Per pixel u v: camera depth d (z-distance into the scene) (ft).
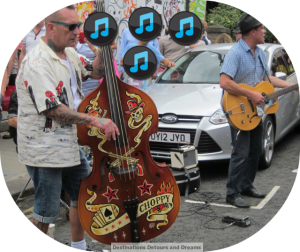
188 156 15.88
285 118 20.54
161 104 17.75
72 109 9.84
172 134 16.92
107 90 9.59
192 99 17.88
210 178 17.83
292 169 18.52
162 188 9.89
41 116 9.30
